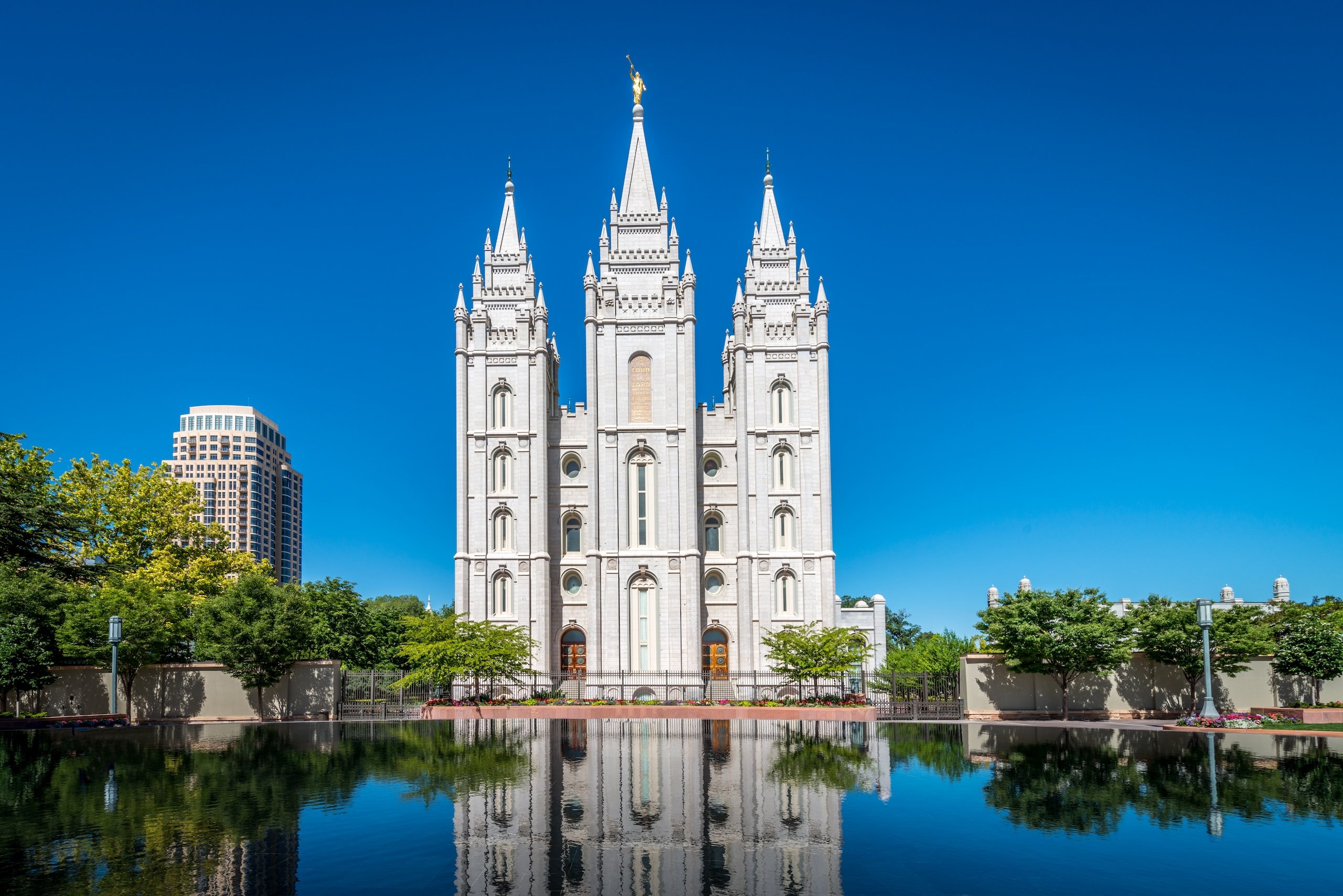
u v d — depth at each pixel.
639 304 71.25
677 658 66.75
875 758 29.31
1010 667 46.19
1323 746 32.38
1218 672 47.38
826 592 67.75
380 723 46.50
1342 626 49.66
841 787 23.09
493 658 55.31
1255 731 38.59
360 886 14.33
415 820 18.92
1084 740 35.19
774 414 70.56
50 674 47.19
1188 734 37.16
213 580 71.56
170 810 20.09
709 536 71.19
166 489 71.38
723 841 17.22
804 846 16.94
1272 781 24.02
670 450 69.00
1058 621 45.22
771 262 72.50
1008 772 25.86
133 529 69.69
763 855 16.23
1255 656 47.72
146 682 49.22
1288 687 48.12
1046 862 15.84
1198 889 14.34
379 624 73.88
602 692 64.88
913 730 40.38
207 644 48.50
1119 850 16.67
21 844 16.94
